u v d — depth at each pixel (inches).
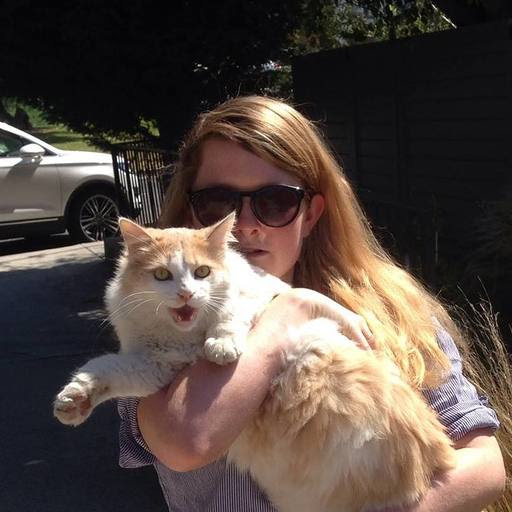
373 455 71.7
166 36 301.3
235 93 329.4
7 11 291.4
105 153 462.6
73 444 191.2
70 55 305.3
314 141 87.0
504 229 198.7
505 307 187.9
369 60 318.0
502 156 248.5
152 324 73.1
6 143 436.1
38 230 439.2
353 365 73.3
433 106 281.1
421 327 83.1
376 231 184.5
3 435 198.5
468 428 76.8
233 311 74.9
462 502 72.4
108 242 377.1
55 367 249.9
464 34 257.8
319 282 88.1
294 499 73.7
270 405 72.6
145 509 159.3
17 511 161.5
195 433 65.4
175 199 90.7
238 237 84.7
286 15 316.8
